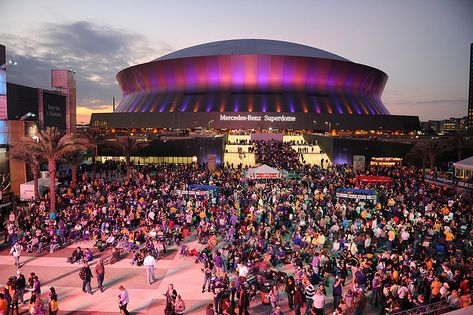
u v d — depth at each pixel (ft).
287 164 193.67
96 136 187.11
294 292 51.42
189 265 71.92
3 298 48.03
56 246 79.77
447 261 63.67
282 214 91.66
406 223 82.48
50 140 106.42
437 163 219.00
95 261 74.02
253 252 66.90
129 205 101.04
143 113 445.37
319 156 240.73
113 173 191.93
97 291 60.80
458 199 109.19
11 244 83.05
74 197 117.50
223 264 65.77
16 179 136.98
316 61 486.38
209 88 488.44
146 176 152.87
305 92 490.90
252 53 504.02
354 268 59.72
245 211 94.99
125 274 67.72
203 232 84.38
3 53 164.96
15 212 110.11
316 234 74.64
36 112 194.59
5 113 146.10
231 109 464.65
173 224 86.28
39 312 48.42
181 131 419.54
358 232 76.89
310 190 127.54
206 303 56.90
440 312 44.32
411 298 49.03
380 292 54.44
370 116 453.99
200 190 111.96
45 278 65.77
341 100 499.92
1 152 132.36
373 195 107.45
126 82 564.71
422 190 122.01
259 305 56.08
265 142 291.58
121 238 83.05
